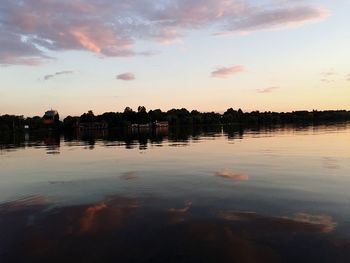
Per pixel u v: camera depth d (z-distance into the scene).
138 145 59.09
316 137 64.94
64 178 26.70
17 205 19.11
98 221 15.97
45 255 12.80
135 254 12.62
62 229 15.14
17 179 27.05
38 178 27.16
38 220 16.41
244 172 26.53
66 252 12.96
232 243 13.16
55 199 20.11
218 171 27.31
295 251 12.38
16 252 13.10
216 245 13.05
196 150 45.50
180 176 25.59
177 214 16.48
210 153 41.03
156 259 12.18
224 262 11.85
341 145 46.50
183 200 18.80
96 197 20.22
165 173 27.14
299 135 73.81
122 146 57.88
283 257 12.02
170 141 67.44
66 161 37.66
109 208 17.88
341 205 17.08
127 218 16.19
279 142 54.91
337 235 13.48
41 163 36.66
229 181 23.20
